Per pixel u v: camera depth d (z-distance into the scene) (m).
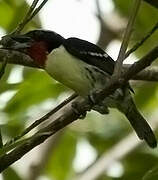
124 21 12.91
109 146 13.77
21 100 11.27
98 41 12.95
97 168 12.36
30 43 9.34
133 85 13.14
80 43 9.48
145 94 13.16
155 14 12.52
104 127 14.03
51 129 7.25
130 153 12.52
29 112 11.46
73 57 9.32
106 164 12.38
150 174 7.92
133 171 11.82
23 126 11.51
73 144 13.64
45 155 12.73
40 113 11.54
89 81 9.32
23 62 9.85
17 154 7.02
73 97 7.72
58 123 7.29
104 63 9.48
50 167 13.35
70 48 9.31
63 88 11.48
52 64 9.24
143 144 12.64
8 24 12.20
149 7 12.46
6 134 11.41
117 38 12.95
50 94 11.47
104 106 9.38
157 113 13.25
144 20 12.63
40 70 11.23
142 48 12.88
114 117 14.15
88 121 14.06
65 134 13.59
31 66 9.91
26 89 11.12
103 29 12.98
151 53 6.82
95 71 9.41
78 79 9.27
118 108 9.47
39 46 9.31
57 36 9.45
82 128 13.97
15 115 11.34
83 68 9.30
